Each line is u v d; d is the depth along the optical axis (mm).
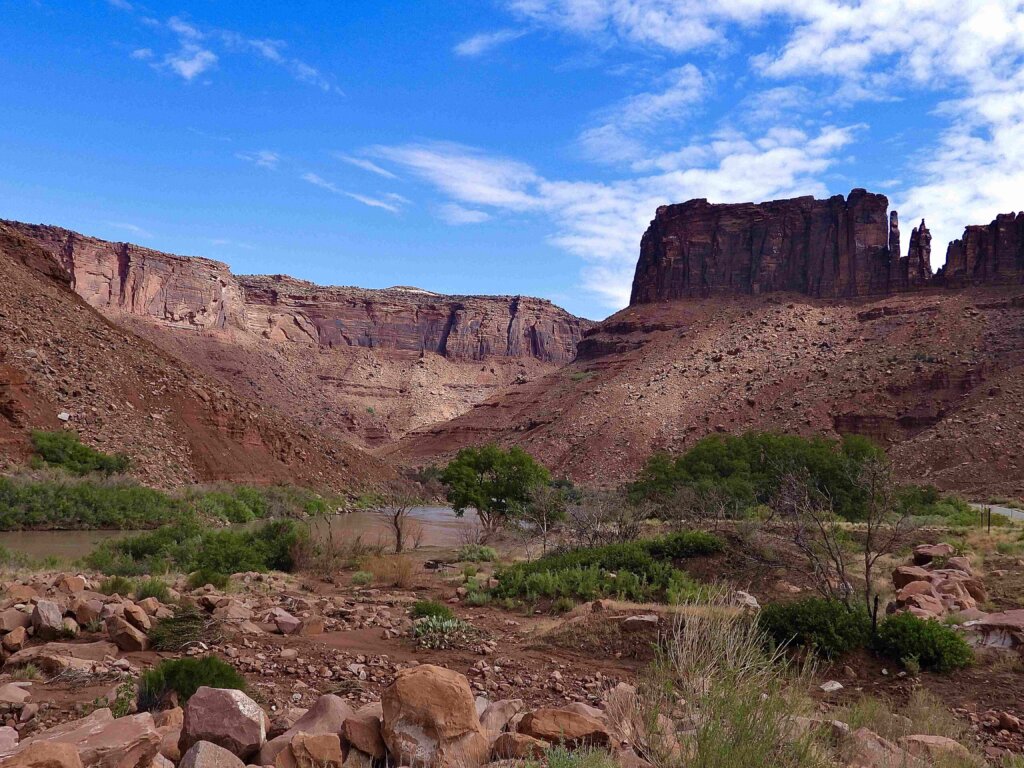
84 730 6305
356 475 74438
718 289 158875
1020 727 8992
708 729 4863
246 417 65125
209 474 55594
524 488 38250
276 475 61781
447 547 36531
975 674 11203
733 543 20359
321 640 12852
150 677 8477
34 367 52156
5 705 8203
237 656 11219
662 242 169750
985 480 76438
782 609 12484
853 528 29125
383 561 24078
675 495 39500
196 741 5891
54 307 62719
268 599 16781
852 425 99625
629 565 19688
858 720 8430
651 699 5594
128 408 55625
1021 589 17812
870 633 12039
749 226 160250
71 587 15352
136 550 25172
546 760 5312
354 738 5844
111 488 42375
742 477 49688
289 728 6598
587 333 171000
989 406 90500
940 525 35375
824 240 148500
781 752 5074
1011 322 108250
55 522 37438
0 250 68312
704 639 5578
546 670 11625
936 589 16328
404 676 5840
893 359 109438
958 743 7527
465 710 5785
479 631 14531
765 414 109000
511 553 31938
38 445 45375
